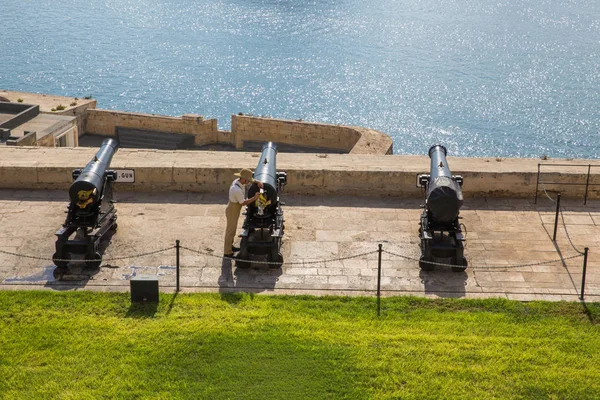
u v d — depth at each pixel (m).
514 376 12.07
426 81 122.81
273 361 12.35
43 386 11.68
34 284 14.83
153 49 141.12
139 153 20.72
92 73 123.38
